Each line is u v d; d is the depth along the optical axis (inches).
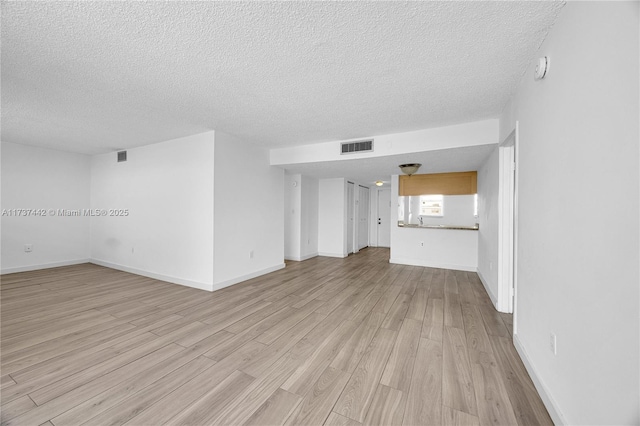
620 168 37.4
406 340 91.7
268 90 94.9
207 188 148.0
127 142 172.4
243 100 103.7
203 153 149.8
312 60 75.8
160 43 68.1
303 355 81.9
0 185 178.7
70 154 210.7
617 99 38.1
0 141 176.9
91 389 65.2
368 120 125.3
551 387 58.7
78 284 159.5
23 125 138.3
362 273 193.5
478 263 195.2
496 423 55.4
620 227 37.3
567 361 51.9
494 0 53.1
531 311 73.0
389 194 342.0
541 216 66.5
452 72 81.9
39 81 89.0
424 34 64.1
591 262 44.4
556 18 58.1
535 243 70.5
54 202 203.3
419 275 188.1
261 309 120.7
